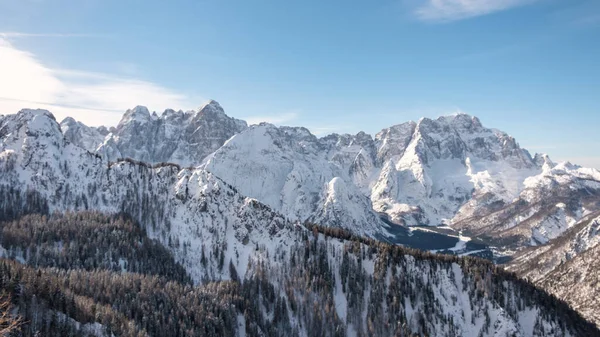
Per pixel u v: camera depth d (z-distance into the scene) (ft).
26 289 591.37
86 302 638.94
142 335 620.90
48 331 550.77
